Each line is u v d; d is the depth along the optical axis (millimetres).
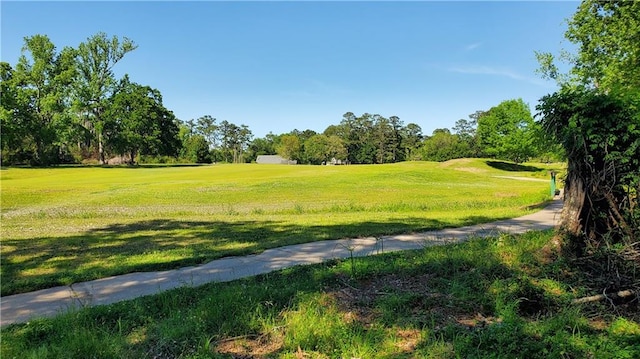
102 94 61219
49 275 6492
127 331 4293
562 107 6590
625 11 15617
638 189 6270
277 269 6684
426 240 8453
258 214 15047
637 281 5094
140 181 29625
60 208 17234
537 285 5152
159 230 11289
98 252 8320
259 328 4215
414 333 4082
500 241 7406
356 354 3613
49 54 56656
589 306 4676
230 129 124875
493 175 44844
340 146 103562
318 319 4223
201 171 40688
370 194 22453
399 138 110938
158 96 67812
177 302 5047
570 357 3514
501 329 3854
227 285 5691
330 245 8555
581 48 18297
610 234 6316
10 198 20359
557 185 25891
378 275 5941
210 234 10406
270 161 107562
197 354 3619
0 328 4480
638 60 14891
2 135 50062
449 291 5109
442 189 25391
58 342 3971
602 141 6238
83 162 69688
